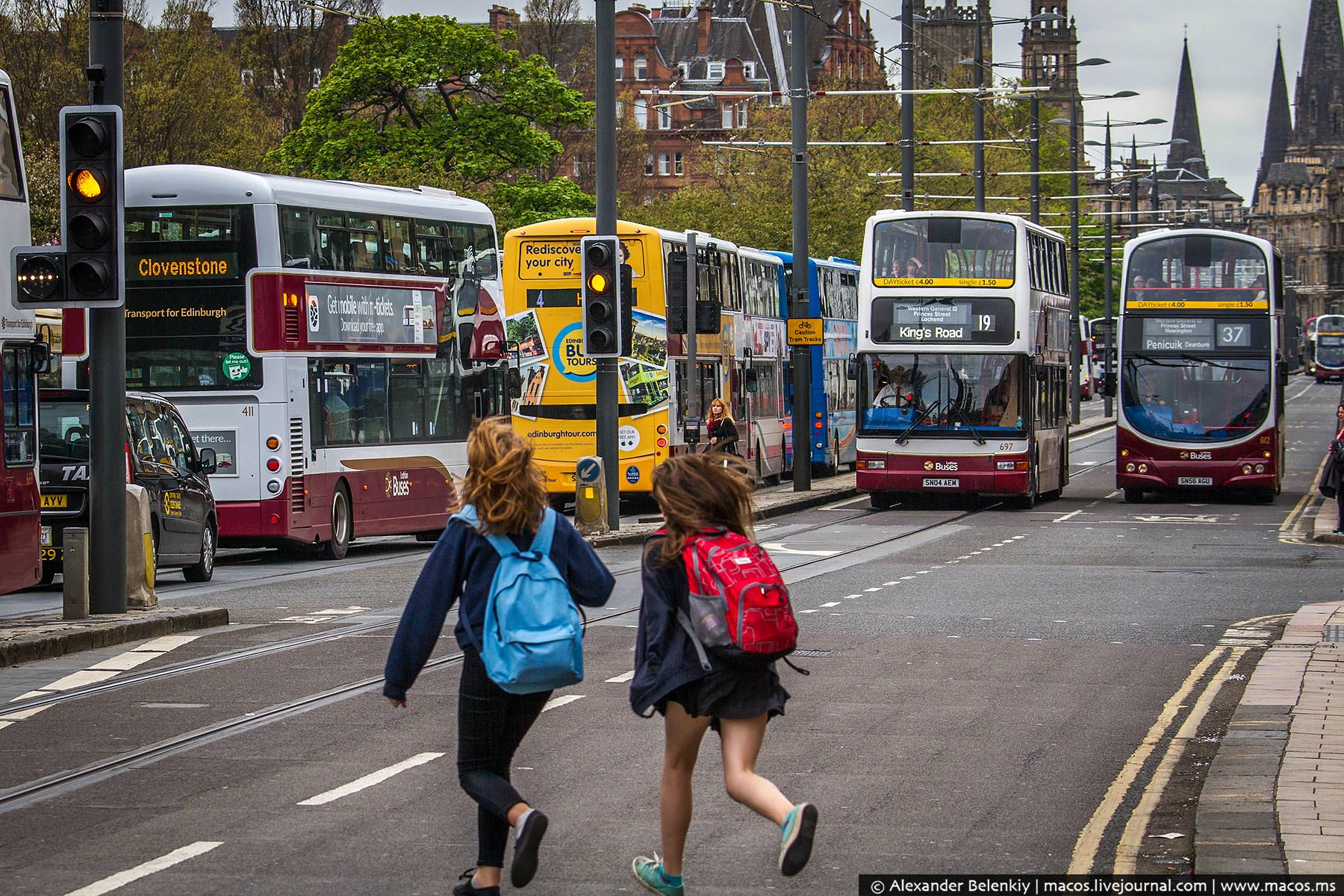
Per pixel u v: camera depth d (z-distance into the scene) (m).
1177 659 29.16
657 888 14.04
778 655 13.51
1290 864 14.56
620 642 31.33
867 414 70.50
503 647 13.77
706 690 13.56
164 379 51.16
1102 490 87.38
